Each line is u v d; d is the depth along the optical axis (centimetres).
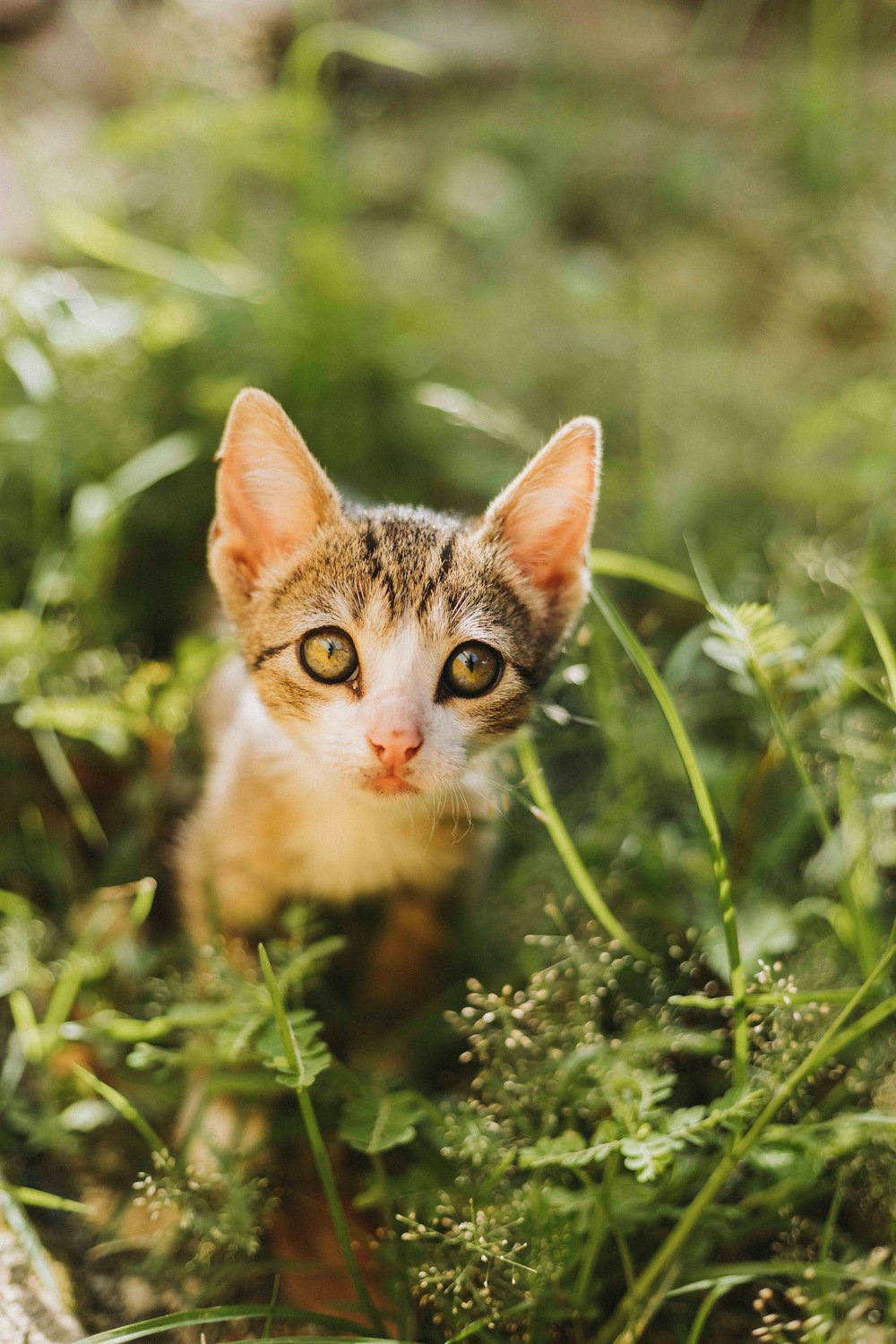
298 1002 60
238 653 65
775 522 75
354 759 59
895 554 71
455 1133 58
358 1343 54
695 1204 56
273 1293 58
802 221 92
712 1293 56
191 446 73
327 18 94
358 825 62
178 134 79
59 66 91
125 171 82
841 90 100
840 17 104
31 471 72
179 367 75
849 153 95
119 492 71
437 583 60
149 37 90
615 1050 60
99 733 66
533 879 65
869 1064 60
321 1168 56
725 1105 57
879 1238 59
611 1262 58
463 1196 58
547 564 61
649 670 57
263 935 64
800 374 82
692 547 68
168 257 76
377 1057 63
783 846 64
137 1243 59
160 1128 62
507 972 64
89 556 69
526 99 105
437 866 63
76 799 66
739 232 93
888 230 85
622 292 86
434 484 76
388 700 59
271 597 61
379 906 65
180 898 65
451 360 79
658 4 124
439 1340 57
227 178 82
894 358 79
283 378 75
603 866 66
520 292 85
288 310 75
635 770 67
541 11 118
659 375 80
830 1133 59
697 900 65
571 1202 57
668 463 77
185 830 65
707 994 63
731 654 62
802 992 59
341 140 94
